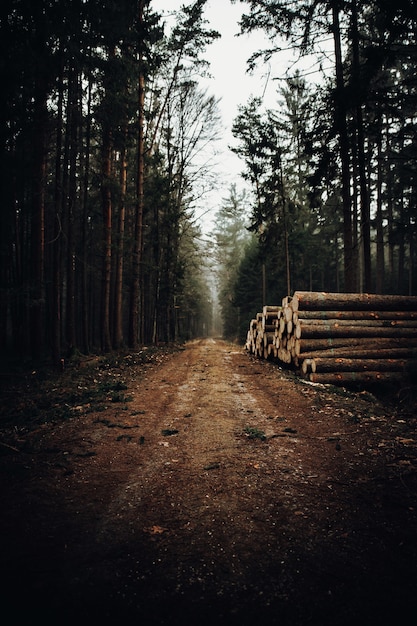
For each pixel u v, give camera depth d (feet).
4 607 6.47
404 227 62.90
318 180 43.06
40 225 37.19
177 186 73.31
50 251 64.03
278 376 32.76
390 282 94.73
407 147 51.49
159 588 7.00
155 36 47.98
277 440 15.90
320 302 33.24
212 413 20.54
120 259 56.90
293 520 9.46
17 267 44.14
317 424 18.22
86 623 6.12
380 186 70.08
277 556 7.98
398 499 10.51
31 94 30.42
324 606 6.53
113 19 34.78
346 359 29.43
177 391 26.89
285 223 79.71
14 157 27.48
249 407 21.98
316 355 30.53
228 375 34.35
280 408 21.65
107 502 10.50
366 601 6.64
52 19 29.01
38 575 7.36
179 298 93.66
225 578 7.29
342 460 13.51
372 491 11.03
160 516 9.73
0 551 8.18
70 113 37.52
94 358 43.93
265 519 9.52
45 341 66.33
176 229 75.51
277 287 106.93
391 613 6.35
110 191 51.65
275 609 6.46
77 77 38.37
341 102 37.22
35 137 34.65
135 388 28.02
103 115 42.32
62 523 9.39
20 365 38.68
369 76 35.17
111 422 18.57
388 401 25.89
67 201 44.45
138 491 11.19
